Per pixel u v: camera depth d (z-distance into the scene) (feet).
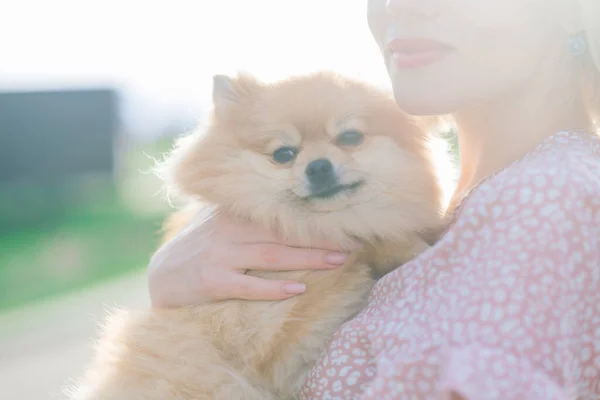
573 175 1.50
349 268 2.07
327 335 1.98
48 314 5.96
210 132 2.30
